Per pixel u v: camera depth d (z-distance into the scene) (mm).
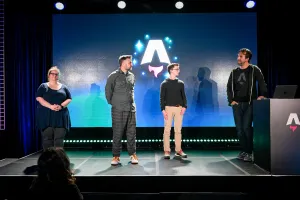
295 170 3750
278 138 3766
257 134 4281
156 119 6051
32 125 5953
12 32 5816
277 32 5973
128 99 4461
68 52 6082
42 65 5980
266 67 6035
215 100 6078
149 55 6070
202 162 4617
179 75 6082
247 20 6070
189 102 6070
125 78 4465
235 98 4719
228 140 6051
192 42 6086
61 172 2135
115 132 4445
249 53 4598
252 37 6070
